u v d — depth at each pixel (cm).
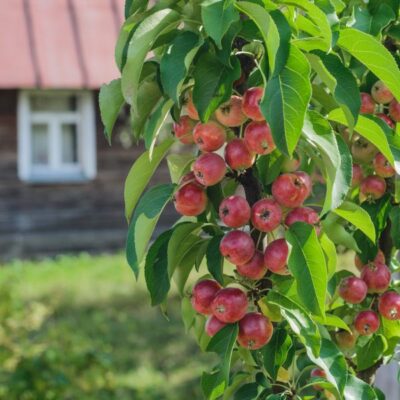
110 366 753
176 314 1208
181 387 914
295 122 207
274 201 230
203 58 222
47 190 1670
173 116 235
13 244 1661
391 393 549
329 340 240
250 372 265
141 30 221
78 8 1702
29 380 658
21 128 1641
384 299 269
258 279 239
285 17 216
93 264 1598
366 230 249
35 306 808
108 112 245
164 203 236
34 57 1619
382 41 279
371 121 232
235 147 230
